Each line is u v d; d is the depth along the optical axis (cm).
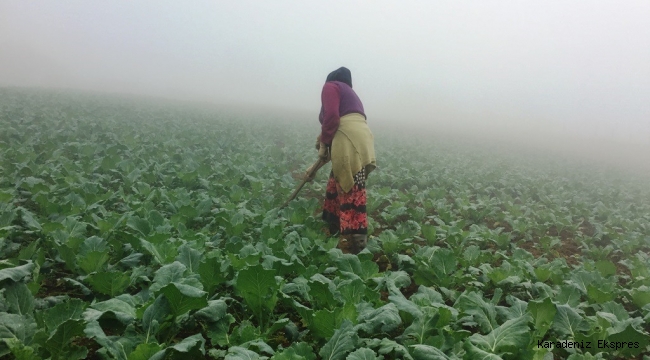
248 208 616
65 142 921
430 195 865
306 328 328
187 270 337
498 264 539
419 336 279
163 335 283
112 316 272
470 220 752
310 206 605
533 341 303
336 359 244
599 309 387
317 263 427
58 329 229
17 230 408
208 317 284
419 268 428
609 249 602
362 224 504
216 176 767
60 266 384
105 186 661
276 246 424
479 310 316
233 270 362
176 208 534
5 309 256
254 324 325
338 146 505
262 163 888
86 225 418
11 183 575
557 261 486
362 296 328
